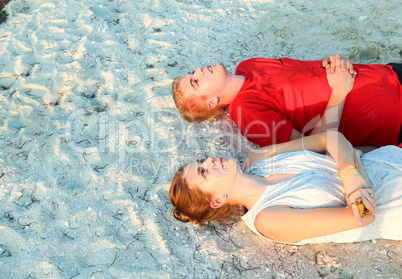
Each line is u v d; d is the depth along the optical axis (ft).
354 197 7.99
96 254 8.54
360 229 8.55
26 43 13.20
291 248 8.89
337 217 7.91
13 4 14.82
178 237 9.00
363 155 9.23
